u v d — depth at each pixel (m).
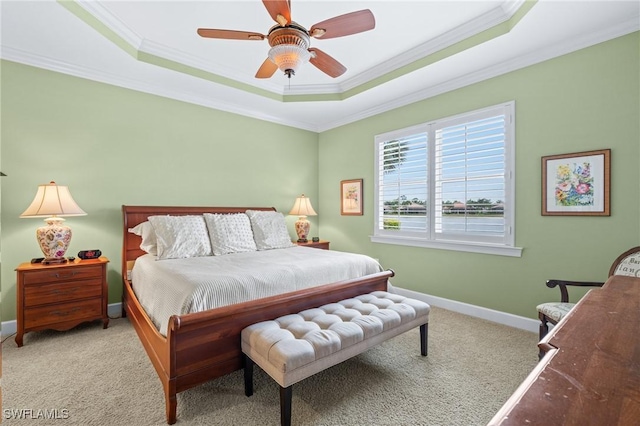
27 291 2.49
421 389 1.90
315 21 2.57
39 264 2.65
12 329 2.71
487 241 3.08
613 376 0.59
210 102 3.92
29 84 2.79
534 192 2.76
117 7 2.36
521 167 2.84
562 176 2.58
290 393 1.52
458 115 3.29
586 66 2.46
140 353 2.36
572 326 0.87
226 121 4.11
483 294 3.12
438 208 3.51
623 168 2.30
